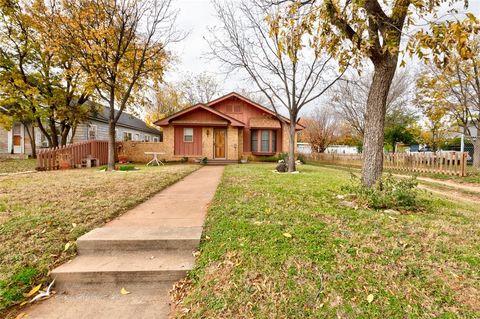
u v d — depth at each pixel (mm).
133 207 4336
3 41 11977
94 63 9352
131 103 12828
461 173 9344
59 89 13477
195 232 3047
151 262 2596
